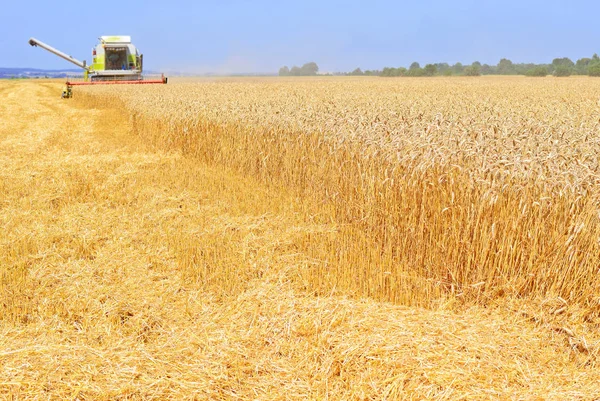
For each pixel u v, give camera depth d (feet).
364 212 23.41
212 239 21.52
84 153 42.24
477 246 17.58
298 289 17.58
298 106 38.81
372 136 25.00
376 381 12.21
